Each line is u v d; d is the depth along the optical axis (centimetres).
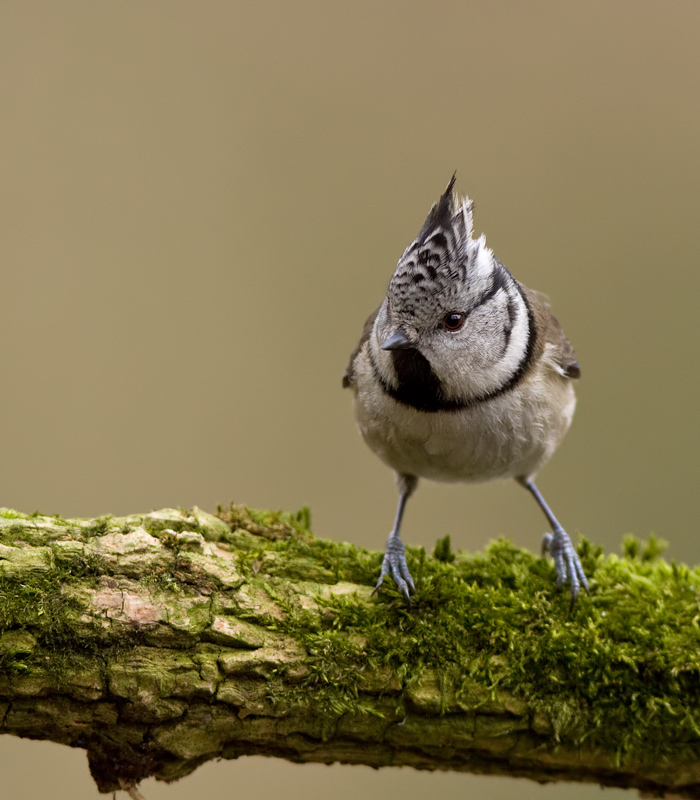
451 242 692
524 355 733
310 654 581
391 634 601
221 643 566
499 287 726
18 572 542
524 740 600
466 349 704
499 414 724
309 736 586
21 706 537
